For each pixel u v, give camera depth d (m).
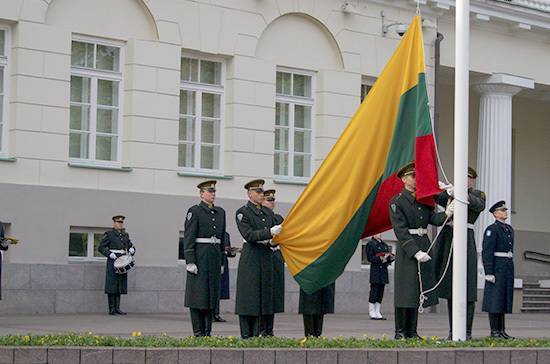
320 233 17.23
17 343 14.48
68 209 25.70
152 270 26.98
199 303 18.33
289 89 30.42
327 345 14.98
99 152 26.77
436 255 18.03
